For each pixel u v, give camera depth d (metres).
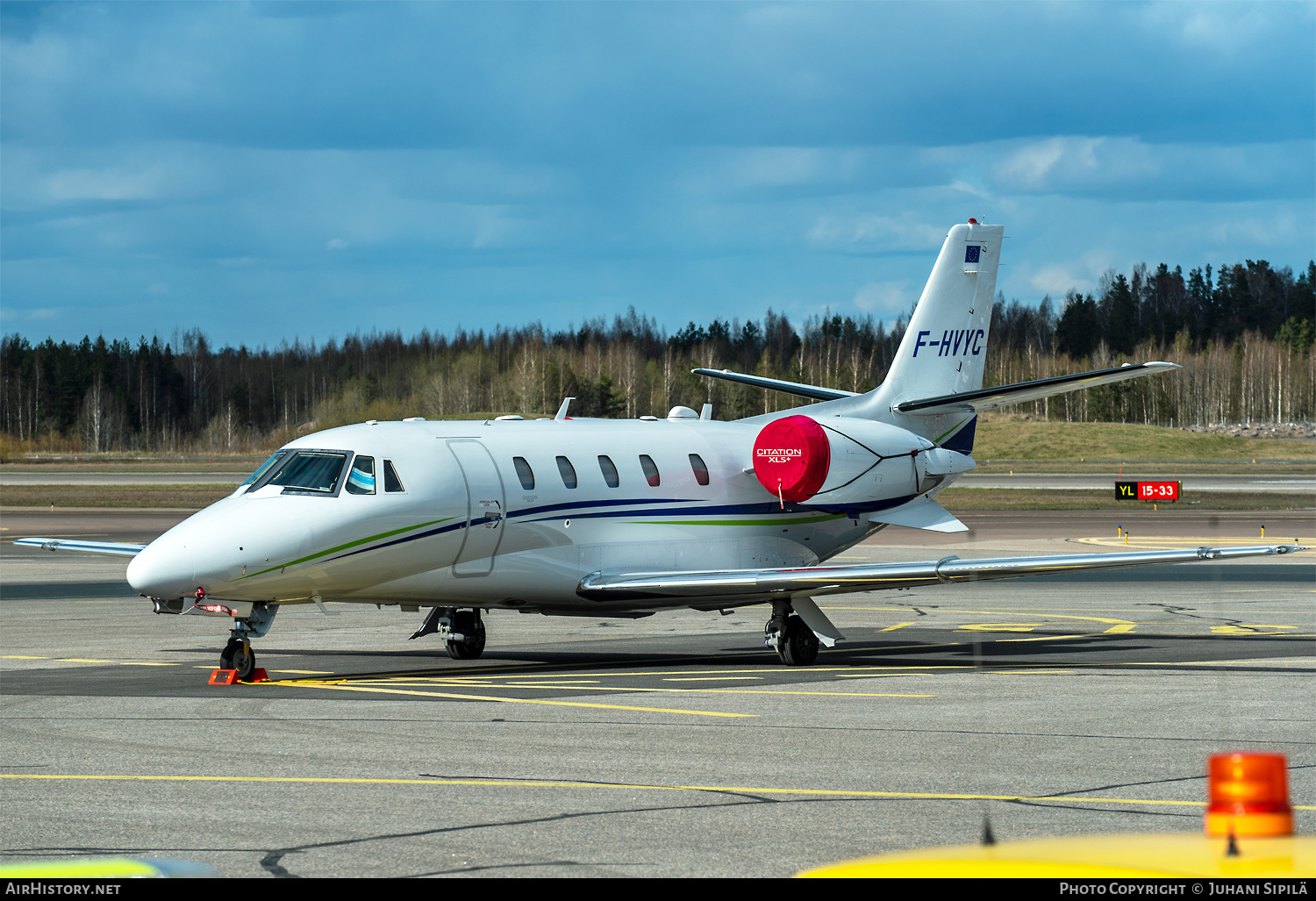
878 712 42.19
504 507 54.94
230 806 28.52
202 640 66.38
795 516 65.44
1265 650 60.88
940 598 92.50
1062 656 59.22
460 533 53.62
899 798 29.30
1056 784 30.88
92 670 54.03
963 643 65.62
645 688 48.41
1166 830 26.28
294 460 52.22
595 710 42.72
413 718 41.03
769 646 57.62
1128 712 42.12
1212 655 58.84
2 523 158.62
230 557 48.44
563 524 56.88
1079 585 101.62
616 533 58.81
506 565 55.41
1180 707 43.28
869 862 11.09
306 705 43.69
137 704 44.12
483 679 51.34
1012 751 35.28
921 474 69.25
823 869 11.16
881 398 71.12
